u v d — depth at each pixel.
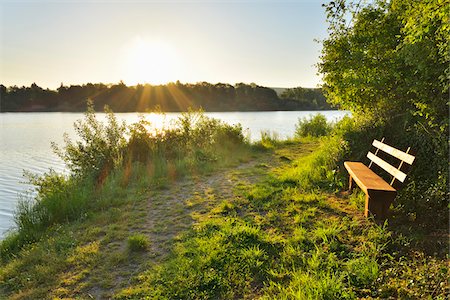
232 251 3.86
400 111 6.39
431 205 4.12
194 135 12.51
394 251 3.48
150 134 11.41
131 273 3.74
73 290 3.47
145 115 12.14
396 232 3.79
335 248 3.68
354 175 4.82
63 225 5.64
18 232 5.74
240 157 11.21
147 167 9.27
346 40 6.79
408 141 5.66
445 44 3.84
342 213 4.73
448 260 3.10
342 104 7.51
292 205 5.26
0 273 3.99
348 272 3.17
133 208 6.17
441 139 4.61
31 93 98.62
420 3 3.67
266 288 3.16
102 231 5.08
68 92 100.81
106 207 6.36
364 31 6.47
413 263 3.18
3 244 5.23
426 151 5.05
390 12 5.31
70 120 57.66
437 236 3.56
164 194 7.04
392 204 4.50
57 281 3.67
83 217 5.86
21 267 4.12
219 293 3.19
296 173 7.43
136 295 3.28
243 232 4.30
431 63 4.64
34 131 35.03
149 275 3.62
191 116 12.98
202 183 7.84
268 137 15.37
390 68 5.84
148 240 4.61
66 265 4.02
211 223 4.90
